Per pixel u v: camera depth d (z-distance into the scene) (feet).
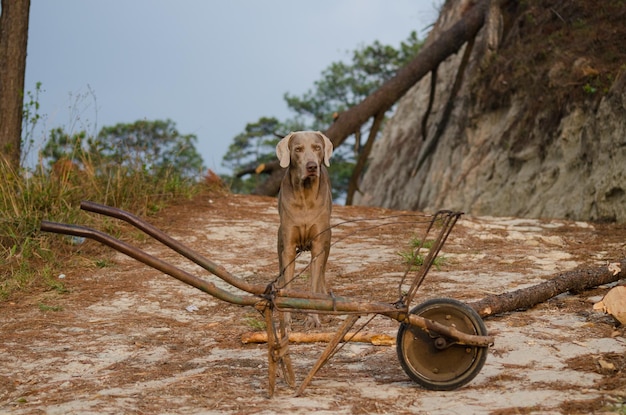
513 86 55.11
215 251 33.76
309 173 20.51
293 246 21.98
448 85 73.67
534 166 50.42
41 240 31.81
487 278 26.81
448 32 59.82
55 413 15.25
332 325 22.03
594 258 29.66
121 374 18.20
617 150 41.24
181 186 44.73
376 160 85.05
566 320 20.85
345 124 58.29
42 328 22.94
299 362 18.49
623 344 18.31
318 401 15.40
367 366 18.04
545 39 55.06
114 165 41.09
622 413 13.67
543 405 14.40
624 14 50.60
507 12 61.57
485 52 58.65
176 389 16.48
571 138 46.78
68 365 19.24
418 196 68.44
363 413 14.56
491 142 56.90
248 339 20.57
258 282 28.53
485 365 17.46
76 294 26.94
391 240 35.53
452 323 16.12
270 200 46.75
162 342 21.36
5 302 26.00
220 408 15.15
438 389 15.81
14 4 39.37
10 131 39.37
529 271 27.73
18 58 39.55
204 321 23.73
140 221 15.24
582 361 17.24
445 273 27.96
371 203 80.02
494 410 14.32
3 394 17.15
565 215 44.91
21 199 34.19
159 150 47.01
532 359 17.67
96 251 32.60
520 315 21.62
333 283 27.40
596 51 49.55
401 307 15.71
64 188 35.88
